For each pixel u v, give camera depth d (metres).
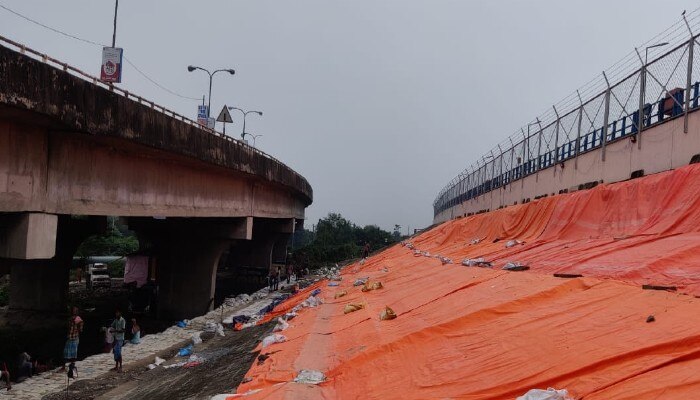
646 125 19.08
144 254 55.09
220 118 43.47
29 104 13.73
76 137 17.92
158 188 24.84
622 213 16.95
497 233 27.05
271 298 42.75
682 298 8.42
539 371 7.68
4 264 17.36
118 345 20.75
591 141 24.30
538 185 31.41
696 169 14.39
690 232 13.13
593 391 6.66
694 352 6.46
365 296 21.92
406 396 8.66
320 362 12.19
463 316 11.26
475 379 8.29
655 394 5.97
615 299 9.55
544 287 11.68
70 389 17.78
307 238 147.25
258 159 36.22
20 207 15.56
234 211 36.69
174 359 21.61
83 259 72.38
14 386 18.53
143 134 19.84
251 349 16.95
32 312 37.94
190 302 39.84
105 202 20.25
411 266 28.81
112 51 21.22
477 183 52.12
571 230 19.53
